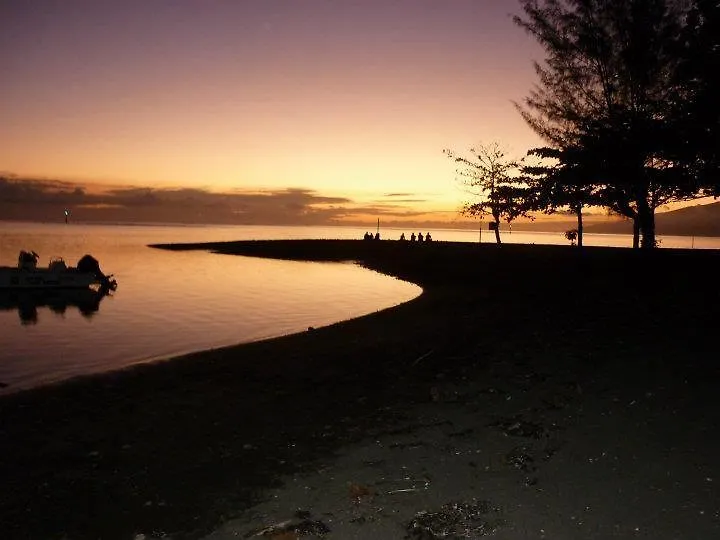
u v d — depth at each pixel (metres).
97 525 4.93
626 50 23.80
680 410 6.29
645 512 4.32
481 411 7.18
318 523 4.57
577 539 4.05
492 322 14.21
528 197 28.42
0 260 58.66
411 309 19.14
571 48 26.52
